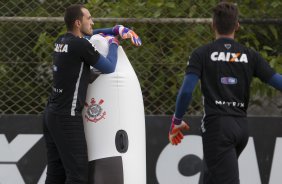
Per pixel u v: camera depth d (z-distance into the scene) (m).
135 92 21.67
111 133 21.19
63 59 20.66
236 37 26.14
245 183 25.38
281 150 25.34
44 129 21.95
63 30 26.03
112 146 21.16
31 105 26.31
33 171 25.53
